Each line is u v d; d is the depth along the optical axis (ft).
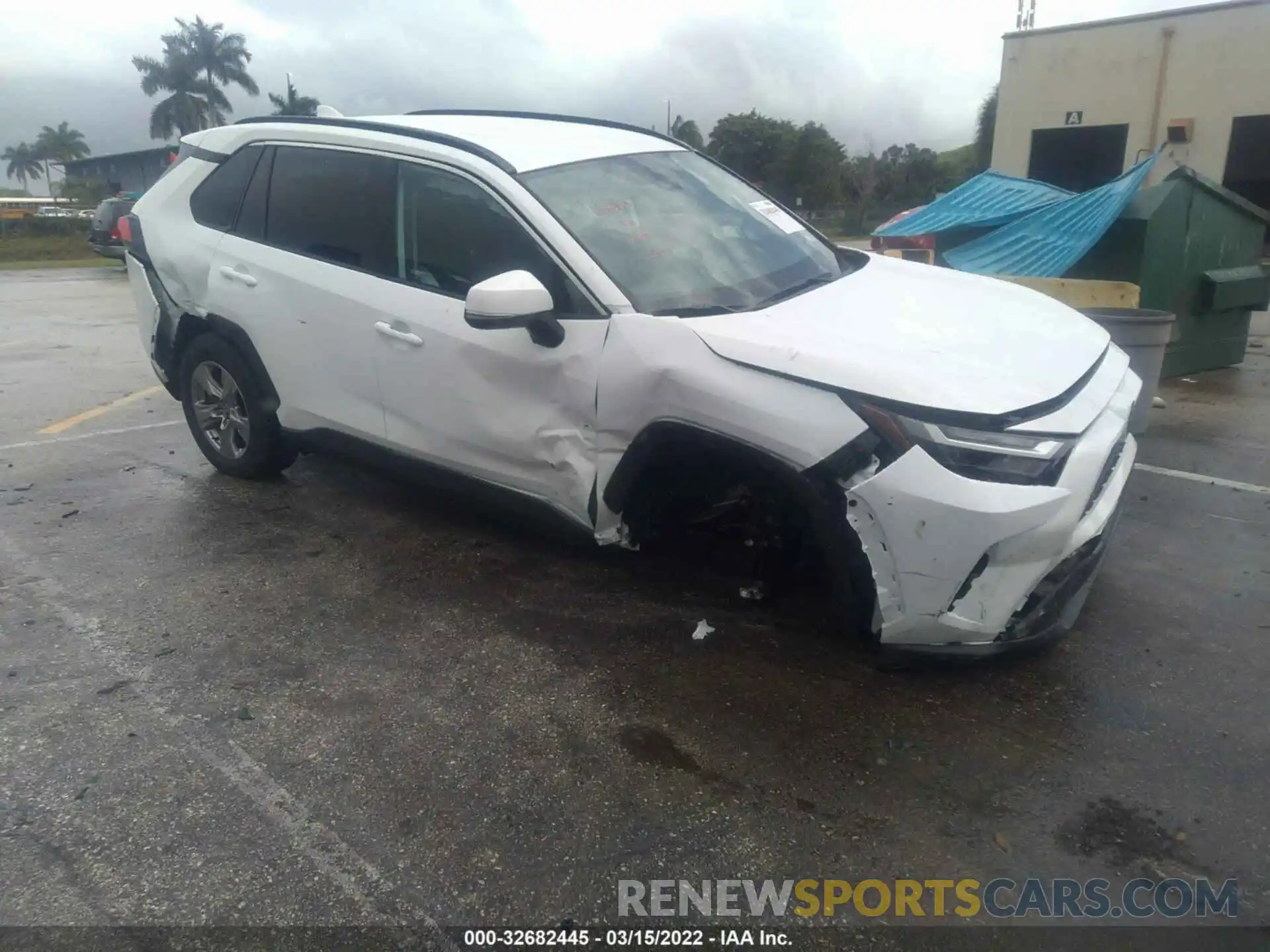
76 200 183.11
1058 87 65.82
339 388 14.57
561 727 10.36
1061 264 26.40
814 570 11.64
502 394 12.44
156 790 9.39
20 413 23.56
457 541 15.19
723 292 12.09
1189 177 25.50
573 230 12.04
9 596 13.41
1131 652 11.80
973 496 9.38
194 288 16.29
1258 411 23.26
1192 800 9.18
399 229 13.60
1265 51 56.90
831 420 9.86
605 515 11.96
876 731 10.27
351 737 10.21
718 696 10.91
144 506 16.81
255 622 12.67
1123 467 11.66
